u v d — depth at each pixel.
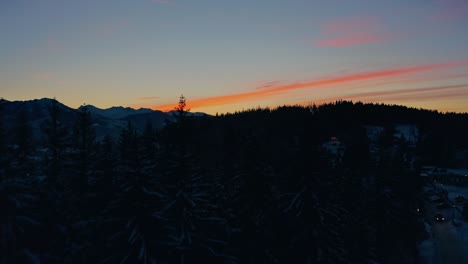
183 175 17.62
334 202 23.77
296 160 22.25
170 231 16.39
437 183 105.19
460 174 113.19
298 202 20.58
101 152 27.22
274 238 23.25
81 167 24.81
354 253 28.48
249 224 23.14
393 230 36.75
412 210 42.19
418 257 42.44
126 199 15.44
